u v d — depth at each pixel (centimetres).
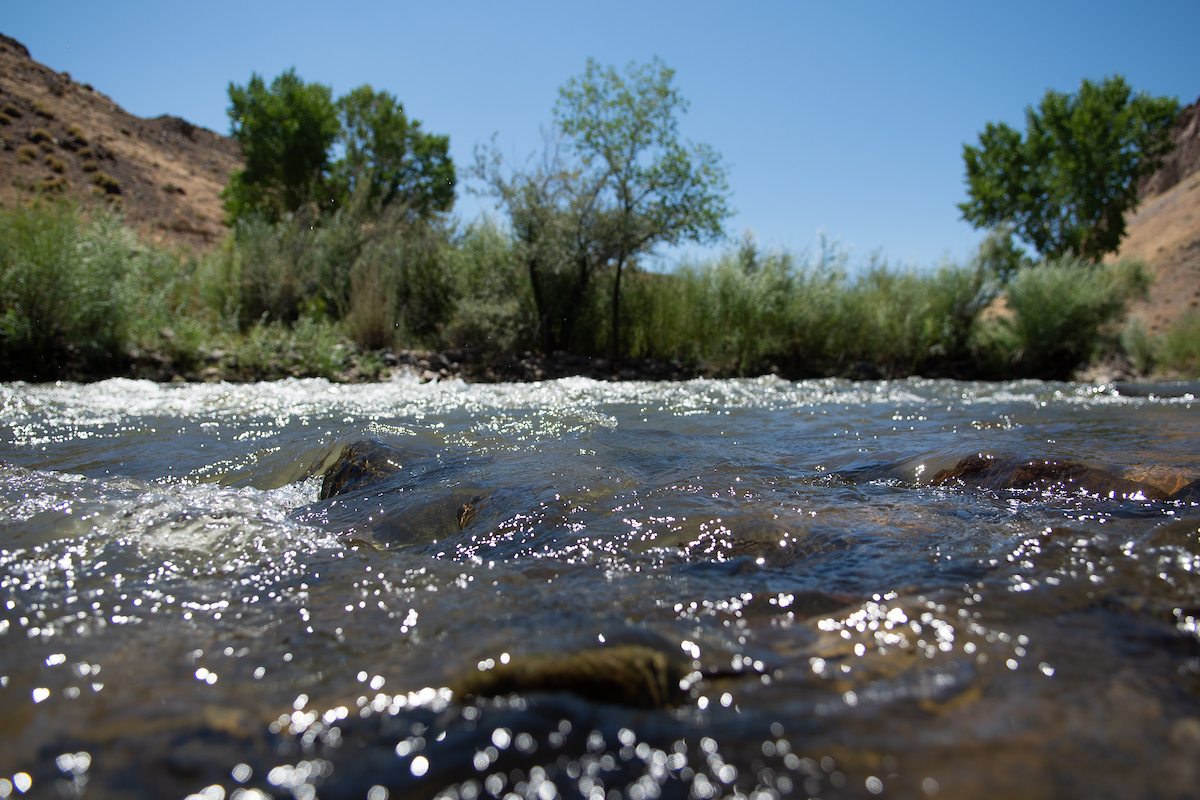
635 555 203
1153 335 1594
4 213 948
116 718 112
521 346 1276
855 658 130
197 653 138
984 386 952
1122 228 2866
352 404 634
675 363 1302
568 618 154
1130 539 192
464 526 244
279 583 181
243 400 658
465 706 111
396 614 159
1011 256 1506
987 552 191
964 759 95
